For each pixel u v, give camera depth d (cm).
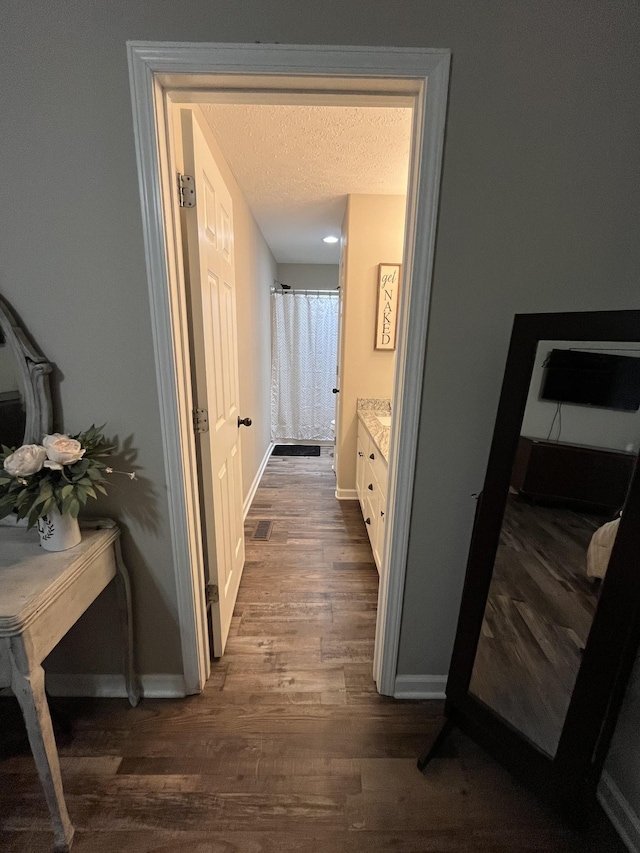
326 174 213
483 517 102
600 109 90
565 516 92
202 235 118
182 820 96
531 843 92
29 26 85
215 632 144
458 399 109
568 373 89
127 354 104
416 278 100
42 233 96
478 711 108
